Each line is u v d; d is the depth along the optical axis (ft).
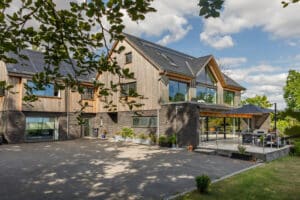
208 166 40.09
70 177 32.09
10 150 54.95
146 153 52.26
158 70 67.36
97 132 85.76
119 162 42.29
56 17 10.07
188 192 26.03
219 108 68.23
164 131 65.05
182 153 53.01
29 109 68.28
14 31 10.15
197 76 75.00
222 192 26.12
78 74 12.55
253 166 41.01
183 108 61.05
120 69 12.15
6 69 63.77
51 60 12.00
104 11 9.36
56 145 64.23
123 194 25.54
